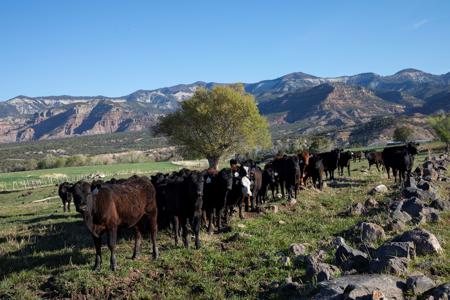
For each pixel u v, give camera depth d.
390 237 11.89
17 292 10.78
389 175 28.31
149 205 12.82
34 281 11.34
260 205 19.34
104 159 105.62
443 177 22.91
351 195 20.36
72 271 11.45
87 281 10.77
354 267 9.66
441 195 17.53
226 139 59.09
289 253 11.46
